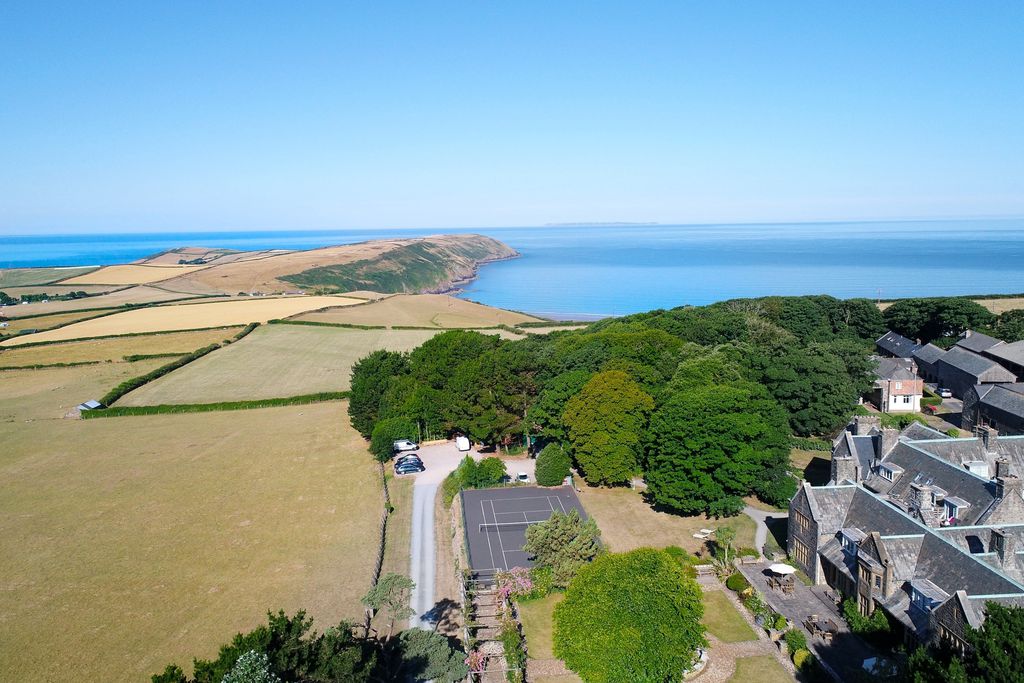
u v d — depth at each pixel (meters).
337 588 59.53
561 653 44.53
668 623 42.97
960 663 34.50
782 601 55.25
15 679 47.53
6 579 62.22
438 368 104.75
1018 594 41.09
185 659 49.34
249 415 120.19
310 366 148.50
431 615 55.44
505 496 78.94
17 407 125.19
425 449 99.50
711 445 71.75
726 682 46.12
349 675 37.16
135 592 59.53
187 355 154.38
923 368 130.75
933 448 63.94
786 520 72.12
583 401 84.00
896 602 48.47
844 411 94.69
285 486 84.88
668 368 99.31
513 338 169.38
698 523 72.44
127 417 119.75
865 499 57.56
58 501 80.94
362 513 76.25
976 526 50.31
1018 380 110.12
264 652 36.16
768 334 130.50
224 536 70.62
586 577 47.38
